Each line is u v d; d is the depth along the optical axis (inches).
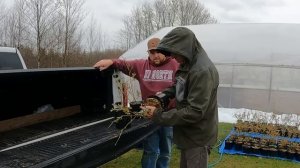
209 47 472.4
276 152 244.2
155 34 519.2
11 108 129.0
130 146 134.4
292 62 431.8
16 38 633.6
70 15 664.4
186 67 113.0
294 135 281.1
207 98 108.0
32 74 119.7
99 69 149.6
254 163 231.9
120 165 216.2
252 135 277.1
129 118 133.9
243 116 332.5
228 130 319.9
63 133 127.5
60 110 147.4
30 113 136.6
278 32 483.5
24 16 712.4
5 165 93.6
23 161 96.8
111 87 156.7
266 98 432.8
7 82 124.0
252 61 442.6
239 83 442.9
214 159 237.3
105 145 116.3
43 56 612.4
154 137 162.6
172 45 108.0
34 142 115.7
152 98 119.3
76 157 101.3
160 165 174.4
